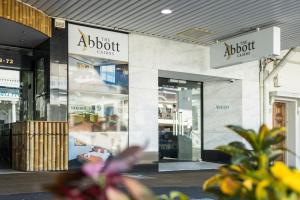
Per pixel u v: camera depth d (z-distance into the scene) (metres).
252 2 9.55
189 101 14.36
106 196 1.40
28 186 7.60
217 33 12.04
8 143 11.19
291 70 15.45
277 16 10.59
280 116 15.82
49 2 9.40
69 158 10.56
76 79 10.80
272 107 15.34
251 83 14.34
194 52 13.07
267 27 11.48
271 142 2.04
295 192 1.50
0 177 8.88
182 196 2.03
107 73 11.35
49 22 10.29
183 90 14.23
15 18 9.10
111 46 11.46
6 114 11.14
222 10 10.11
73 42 10.80
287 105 15.99
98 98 11.16
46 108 10.41
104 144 11.17
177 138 13.94
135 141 11.71
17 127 10.45
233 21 10.98
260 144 2.06
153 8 9.93
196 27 11.48
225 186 1.83
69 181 1.43
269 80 14.76
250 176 1.76
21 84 11.25
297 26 11.47
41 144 10.02
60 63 10.55
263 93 14.58
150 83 12.11
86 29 11.04
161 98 13.68
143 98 11.95
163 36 12.27
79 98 10.84
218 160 14.05
